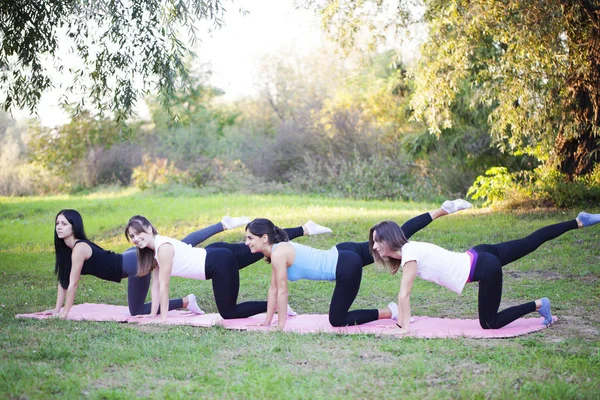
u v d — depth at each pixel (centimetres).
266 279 911
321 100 2567
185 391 409
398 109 2314
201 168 2380
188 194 2134
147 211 1656
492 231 1126
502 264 590
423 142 2078
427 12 1362
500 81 1293
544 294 746
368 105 2395
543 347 511
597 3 1212
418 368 448
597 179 1308
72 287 653
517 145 1371
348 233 1175
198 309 688
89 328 597
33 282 919
